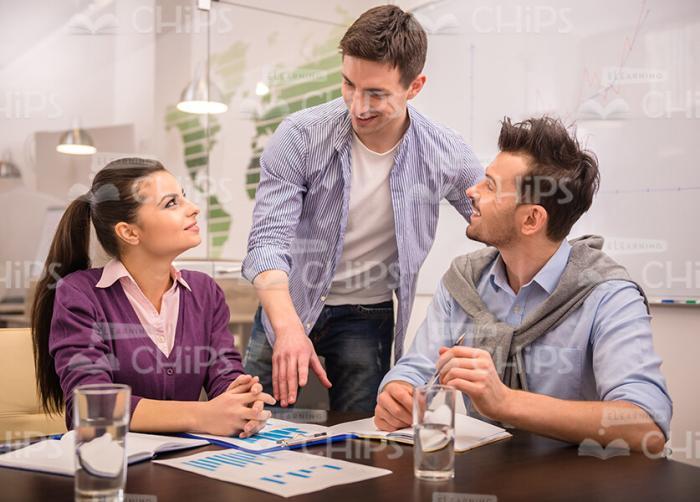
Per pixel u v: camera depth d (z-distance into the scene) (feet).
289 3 8.21
